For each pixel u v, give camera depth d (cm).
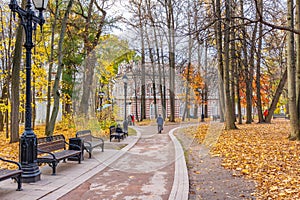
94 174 581
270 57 1769
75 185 508
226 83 1419
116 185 496
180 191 452
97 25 1292
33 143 551
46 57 1477
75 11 1407
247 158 727
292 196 434
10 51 1409
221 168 632
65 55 1434
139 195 440
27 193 463
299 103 1016
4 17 1398
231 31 1248
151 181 512
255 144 957
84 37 1229
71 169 639
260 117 2223
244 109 3847
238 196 442
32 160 546
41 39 1349
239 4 1347
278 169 607
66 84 1527
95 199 428
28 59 579
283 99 3588
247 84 2122
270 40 1318
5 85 1636
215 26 1034
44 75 1395
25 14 576
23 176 529
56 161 603
